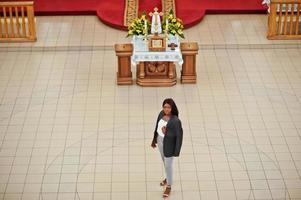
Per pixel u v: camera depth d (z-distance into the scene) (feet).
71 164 46.39
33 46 61.82
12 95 54.80
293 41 63.05
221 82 56.75
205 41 63.05
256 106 53.31
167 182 42.93
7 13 66.49
